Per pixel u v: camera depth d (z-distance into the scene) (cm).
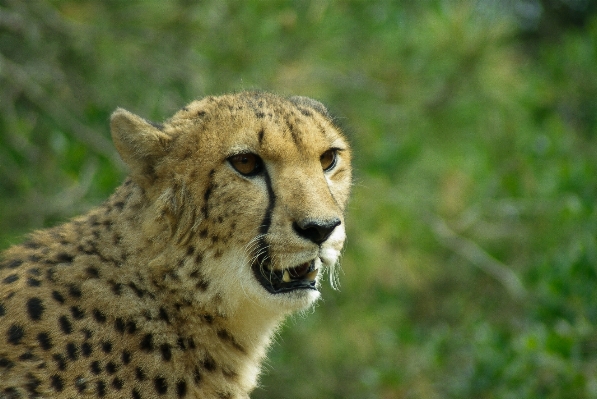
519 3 2709
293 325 1841
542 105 2009
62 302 825
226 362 895
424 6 1894
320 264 899
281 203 845
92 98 1620
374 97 1803
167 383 844
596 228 1471
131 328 838
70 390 795
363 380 1708
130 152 877
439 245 1916
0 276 866
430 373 1714
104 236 873
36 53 1606
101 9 1573
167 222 863
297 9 1565
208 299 867
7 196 1641
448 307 2077
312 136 870
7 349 802
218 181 856
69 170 1557
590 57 2039
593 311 1373
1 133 1578
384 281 1861
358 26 1766
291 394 1908
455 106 1836
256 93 960
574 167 1648
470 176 1833
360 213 1728
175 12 1542
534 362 1352
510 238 1897
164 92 1598
